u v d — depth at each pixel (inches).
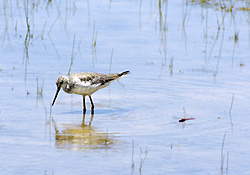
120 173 416.8
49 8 1076.5
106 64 778.8
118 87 698.2
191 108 605.0
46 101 626.5
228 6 1108.5
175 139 499.5
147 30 970.1
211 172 424.8
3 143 474.6
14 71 733.9
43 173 411.5
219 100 636.1
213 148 477.4
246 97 645.9
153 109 603.8
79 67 758.5
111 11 1082.7
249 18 1039.0
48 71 739.4
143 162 441.4
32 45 856.9
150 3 1136.8
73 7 1094.4
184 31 966.4
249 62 805.2
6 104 601.6
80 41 888.3
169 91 676.7
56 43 873.5
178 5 1134.4
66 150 464.4
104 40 903.1
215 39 922.7
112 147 475.5
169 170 426.3
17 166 423.5
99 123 549.6
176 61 807.1
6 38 884.0
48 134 507.2
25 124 535.8
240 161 448.5
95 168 425.1
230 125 543.2
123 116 576.7
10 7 1062.4
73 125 540.4
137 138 500.7
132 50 855.1
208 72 757.3
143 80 723.4
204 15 1063.0
